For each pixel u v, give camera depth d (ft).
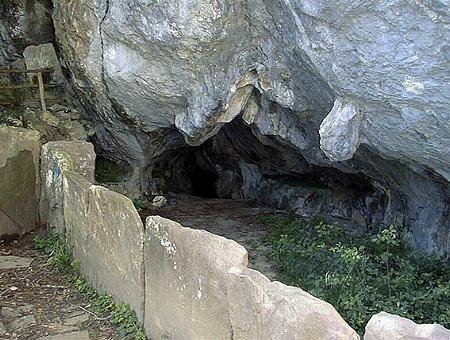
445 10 9.65
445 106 11.48
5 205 19.92
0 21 25.75
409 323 6.95
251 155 27.68
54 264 17.33
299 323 7.90
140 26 16.60
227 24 15.30
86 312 14.28
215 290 9.87
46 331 13.35
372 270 15.10
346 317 12.52
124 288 13.53
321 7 11.37
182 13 15.23
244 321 9.11
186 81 18.13
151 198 28.09
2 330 13.53
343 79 12.83
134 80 19.06
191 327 10.74
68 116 25.04
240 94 17.88
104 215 14.46
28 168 20.34
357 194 24.02
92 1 18.60
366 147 17.03
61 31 21.83
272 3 13.55
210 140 29.58
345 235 20.39
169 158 30.22
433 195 17.84
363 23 11.14
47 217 20.12
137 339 12.43
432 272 16.10
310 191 26.37
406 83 11.59
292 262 17.26
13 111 24.49
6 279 16.57
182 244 10.94
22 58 26.30
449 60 10.48
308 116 17.76
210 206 28.12
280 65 15.83
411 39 10.76
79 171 19.61
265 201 28.71
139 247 12.71
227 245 9.96
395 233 16.98
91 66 20.52
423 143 13.33
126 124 23.20
